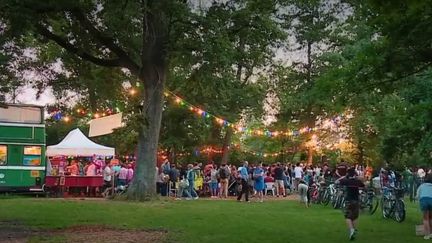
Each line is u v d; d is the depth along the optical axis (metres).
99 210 18.56
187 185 27.03
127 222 15.41
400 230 15.05
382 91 10.57
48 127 55.06
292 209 21.16
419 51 9.89
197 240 12.15
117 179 27.41
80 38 21.53
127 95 32.75
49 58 22.89
